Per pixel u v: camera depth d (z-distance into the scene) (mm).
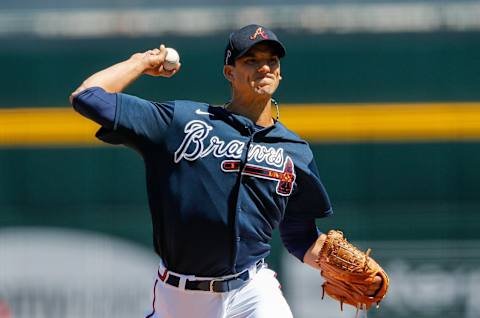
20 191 31422
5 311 31109
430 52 31578
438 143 31656
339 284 14703
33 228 31422
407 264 31562
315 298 31156
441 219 31625
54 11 31484
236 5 31578
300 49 31453
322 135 31516
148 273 31328
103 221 31469
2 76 31344
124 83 13172
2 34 31234
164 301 13641
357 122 31516
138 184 31516
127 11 31484
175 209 13062
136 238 31438
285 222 14672
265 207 13367
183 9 31547
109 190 31516
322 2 31656
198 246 13109
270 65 13320
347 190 31562
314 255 14727
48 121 31406
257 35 13141
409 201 31594
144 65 13391
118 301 31281
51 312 31219
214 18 31422
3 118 31359
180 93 31219
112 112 12758
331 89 31516
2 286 31172
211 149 13062
